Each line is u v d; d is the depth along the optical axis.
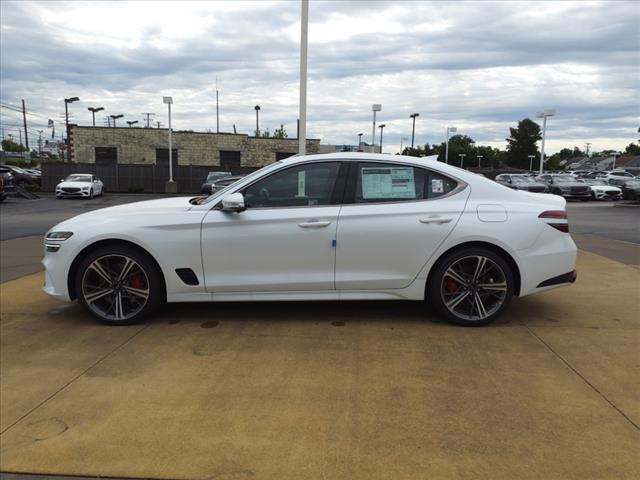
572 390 3.38
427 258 4.50
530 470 2.55
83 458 2.71
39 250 9.55
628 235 11.48
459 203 4.54
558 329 4.54
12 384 3.57
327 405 3.21
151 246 4.53
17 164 66.69
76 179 30.53
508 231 4.46
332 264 4.53
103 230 4.55
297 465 2.62
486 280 4.61
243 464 2.63
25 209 21.23
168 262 4.55
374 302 5.39
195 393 3.39
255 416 3.09
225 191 4.63
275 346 4.18
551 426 2.95
